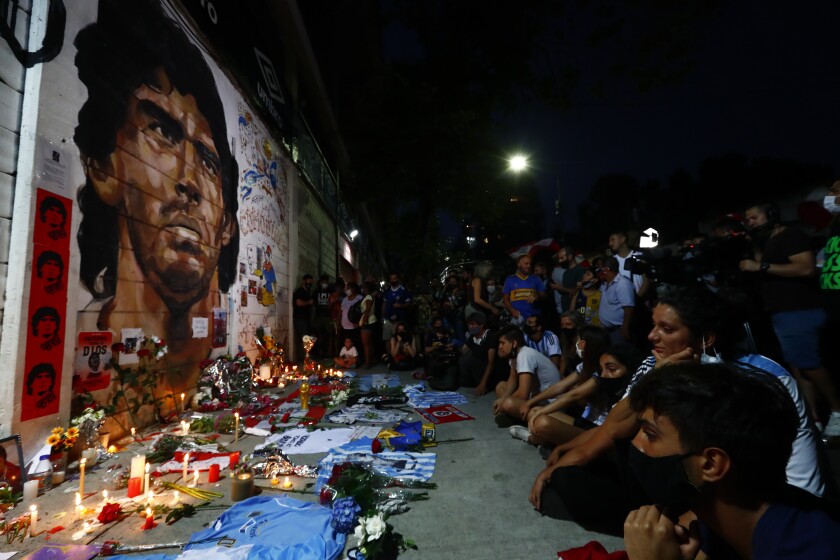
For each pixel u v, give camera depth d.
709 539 1.42
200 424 5.12
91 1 4.39
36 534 2.71
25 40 3.71
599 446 2.71
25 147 3.64
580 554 2.24
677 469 1.17
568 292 8.71
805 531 1.07
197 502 3.15
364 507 2.80
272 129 10.27
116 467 3.91
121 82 4.86
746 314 2.64
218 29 7.41
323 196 16.14
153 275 5.40
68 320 3.99
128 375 4.83
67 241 3.99
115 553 2.48
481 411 5.89
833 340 4.03
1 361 3.41
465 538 2.63
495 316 8.96
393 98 15.95
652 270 4.66
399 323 10.46
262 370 8.12
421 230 17.33
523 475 3.59
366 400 6.43
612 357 3.58
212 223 7.02
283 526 2.69
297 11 11.41
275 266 10.27
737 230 4.58
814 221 6.18
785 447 1.12
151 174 5.40
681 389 1.18
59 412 3.86
